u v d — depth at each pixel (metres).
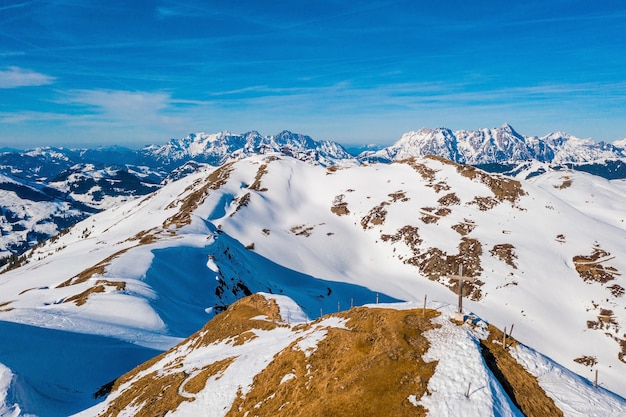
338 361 26.38
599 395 22.88
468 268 154.88
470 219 185.88
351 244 193.00
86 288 87.50
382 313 30.02
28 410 43.56
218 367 36.66
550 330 124.00
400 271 169.12
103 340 63.50
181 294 96.06
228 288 110.44
